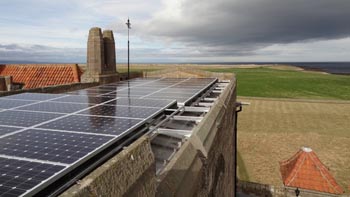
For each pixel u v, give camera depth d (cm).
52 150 467
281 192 2172
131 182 357
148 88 1561
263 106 6016
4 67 2844
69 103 938
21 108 819
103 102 988
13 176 364
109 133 585
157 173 540
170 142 770
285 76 12925
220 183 1145
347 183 2516
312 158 2153
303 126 4422
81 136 553
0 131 567
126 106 919
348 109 5694
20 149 466
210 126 870
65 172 391
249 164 2956
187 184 556
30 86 2553
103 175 306
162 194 459
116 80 2256
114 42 2259
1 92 1237
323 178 2020
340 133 4038
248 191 2289
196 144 717
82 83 1838
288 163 2284
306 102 6494
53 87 1578
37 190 337
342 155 3191
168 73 2975
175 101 1049
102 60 2105
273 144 3578
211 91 1753
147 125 744
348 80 11188
